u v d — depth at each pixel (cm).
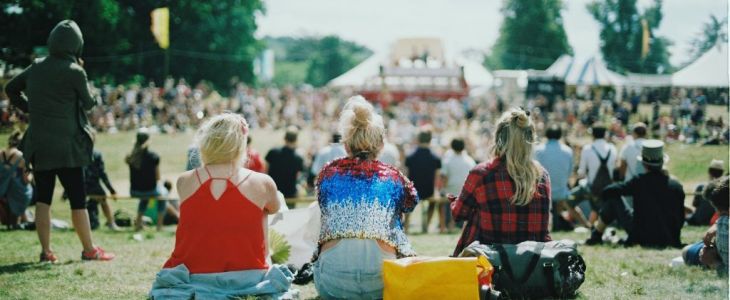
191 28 5822
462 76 5072
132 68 5031
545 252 520
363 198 500
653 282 600
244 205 490
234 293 478
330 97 5078
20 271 643
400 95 5084
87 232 708
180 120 3353
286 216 619
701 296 549
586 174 1159
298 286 596
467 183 564
